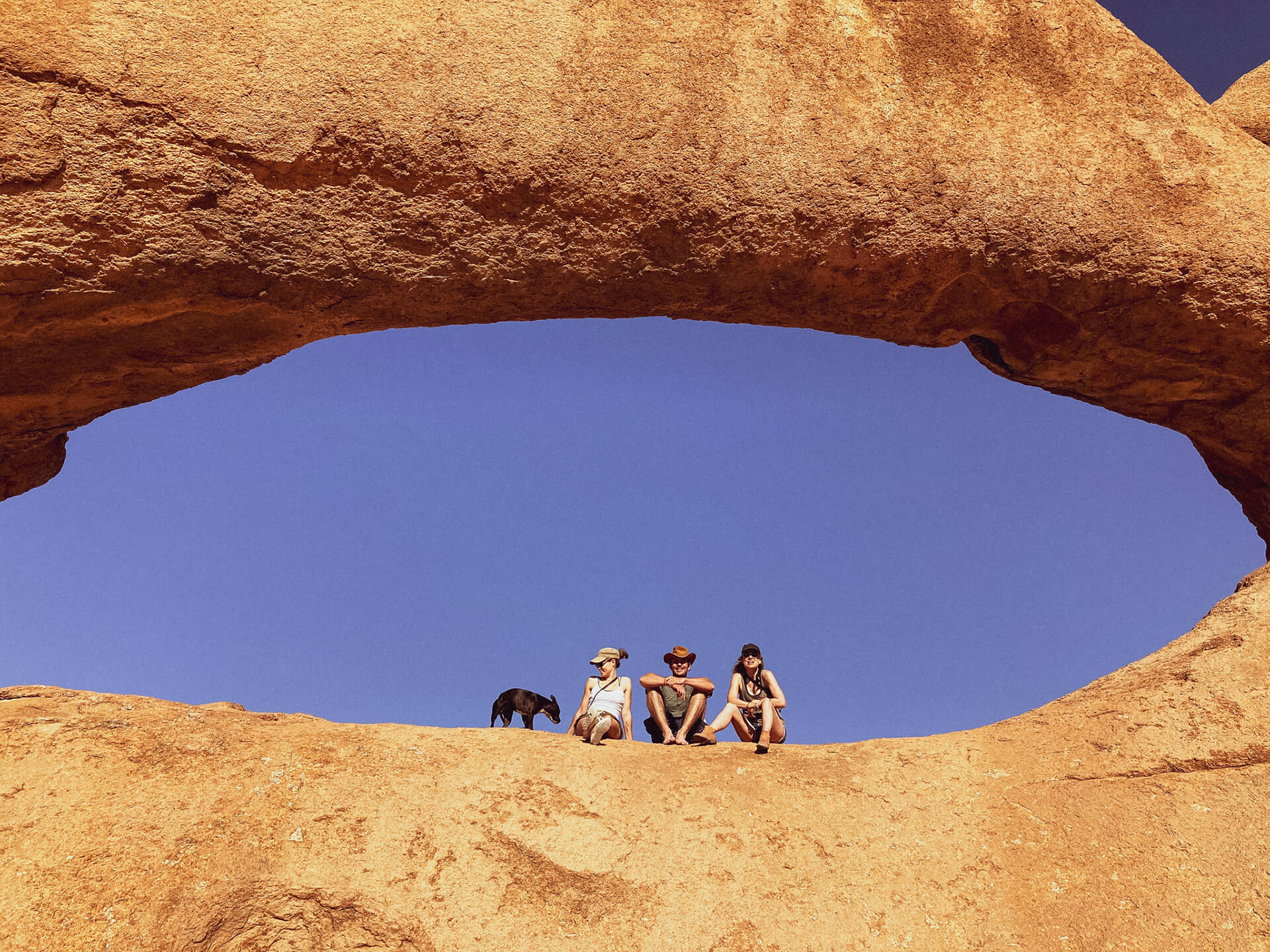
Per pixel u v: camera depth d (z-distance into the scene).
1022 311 7.54
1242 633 7.35
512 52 6.44
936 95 6.97
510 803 6.26
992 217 6.88
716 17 6.82
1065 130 7.09
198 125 6.06
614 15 6.67
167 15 6.12
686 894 5.91
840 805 6.46
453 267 6.61
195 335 6.86
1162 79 7.39
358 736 6.61
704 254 6.79
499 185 6.40
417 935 5.61
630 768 6.66
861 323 7.57
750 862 6.08
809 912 5.86
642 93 6.54
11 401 7.19
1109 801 6.38
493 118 6.33
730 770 6.72
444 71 6.32
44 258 6.04
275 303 6.61
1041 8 7.35
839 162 6.72
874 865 6.11
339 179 6.27
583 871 5.95
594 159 6.45
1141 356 7.69
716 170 6.58
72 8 5.99
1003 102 7.06
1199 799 6.32
